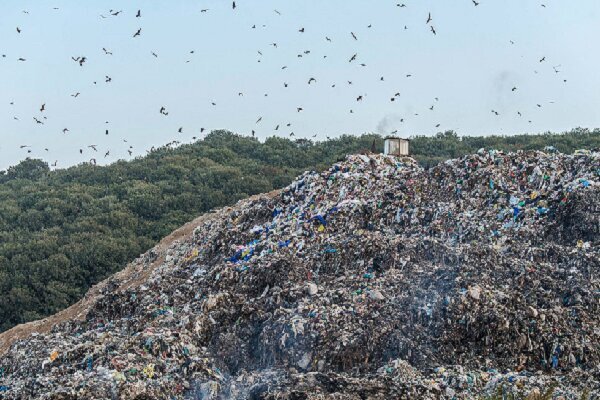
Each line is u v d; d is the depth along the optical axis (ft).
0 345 442.09
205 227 480.64
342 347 283.79
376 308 301.22
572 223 346.33
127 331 330.13
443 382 264.72
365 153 463.83
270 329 296.30
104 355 291.79
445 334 289.53
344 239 361.51
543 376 268.00
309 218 401.29
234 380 275.18
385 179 418.51
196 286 366.02
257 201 475.31
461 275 314.35
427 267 326.44
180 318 321.73
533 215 359.25
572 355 278.46
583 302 299.79
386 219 383.04
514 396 251.39
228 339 300.61
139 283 453.17
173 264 452.35
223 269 367.04
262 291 338.13
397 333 287.28
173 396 268.21
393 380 263.90
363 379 265.54
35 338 366.63
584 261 320.09
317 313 300.20
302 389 254.68
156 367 280.92
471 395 256.93
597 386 255.09
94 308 386.11
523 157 399.65
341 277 332.80
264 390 258.98
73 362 300.40
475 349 286.25
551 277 314.55
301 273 340.39
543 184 378.73
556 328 286.87
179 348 293.02
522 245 341.82
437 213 376.48
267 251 379.76
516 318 290.15
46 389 271.49
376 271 334.24
